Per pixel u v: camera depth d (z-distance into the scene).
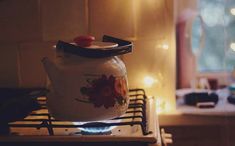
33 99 1.05
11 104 0.96
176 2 1.59
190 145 1.50
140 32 1.38
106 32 1.37
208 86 1.70
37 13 1.37
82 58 0.93
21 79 1.41
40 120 0.98
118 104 0.94
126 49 0.97
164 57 1.39
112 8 1.36
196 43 1.69
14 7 1.37
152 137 0.85
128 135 0.87
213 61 1.78
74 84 0.91
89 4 1.36
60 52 0.94
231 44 1.69
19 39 1.39
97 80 0.91
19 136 0.88
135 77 1.40
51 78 0.92
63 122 1.02
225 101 1.58
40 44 1.39
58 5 1.36
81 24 1.37
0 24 1.38
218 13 1.72
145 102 1.16
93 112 0.92
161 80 1.40
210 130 1.49
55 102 0.93
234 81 1.77
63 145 0.87
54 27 1.38
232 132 1.48
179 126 1.48
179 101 1.59
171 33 1.38
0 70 1.40
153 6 1.36
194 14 1.63
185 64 1.70
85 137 0.86
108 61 0.94
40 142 0.87
